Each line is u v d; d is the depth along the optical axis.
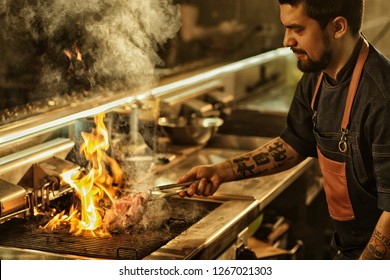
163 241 2.29
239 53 4.90
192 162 3.35
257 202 2.74
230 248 2.56
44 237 2.29
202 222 2.47
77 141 2.79
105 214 2.49
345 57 2.20
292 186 3.79
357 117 2.21
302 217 3.81
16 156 2.46
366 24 6.22
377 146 2.13
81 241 2.26
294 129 2.61
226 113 4.08
